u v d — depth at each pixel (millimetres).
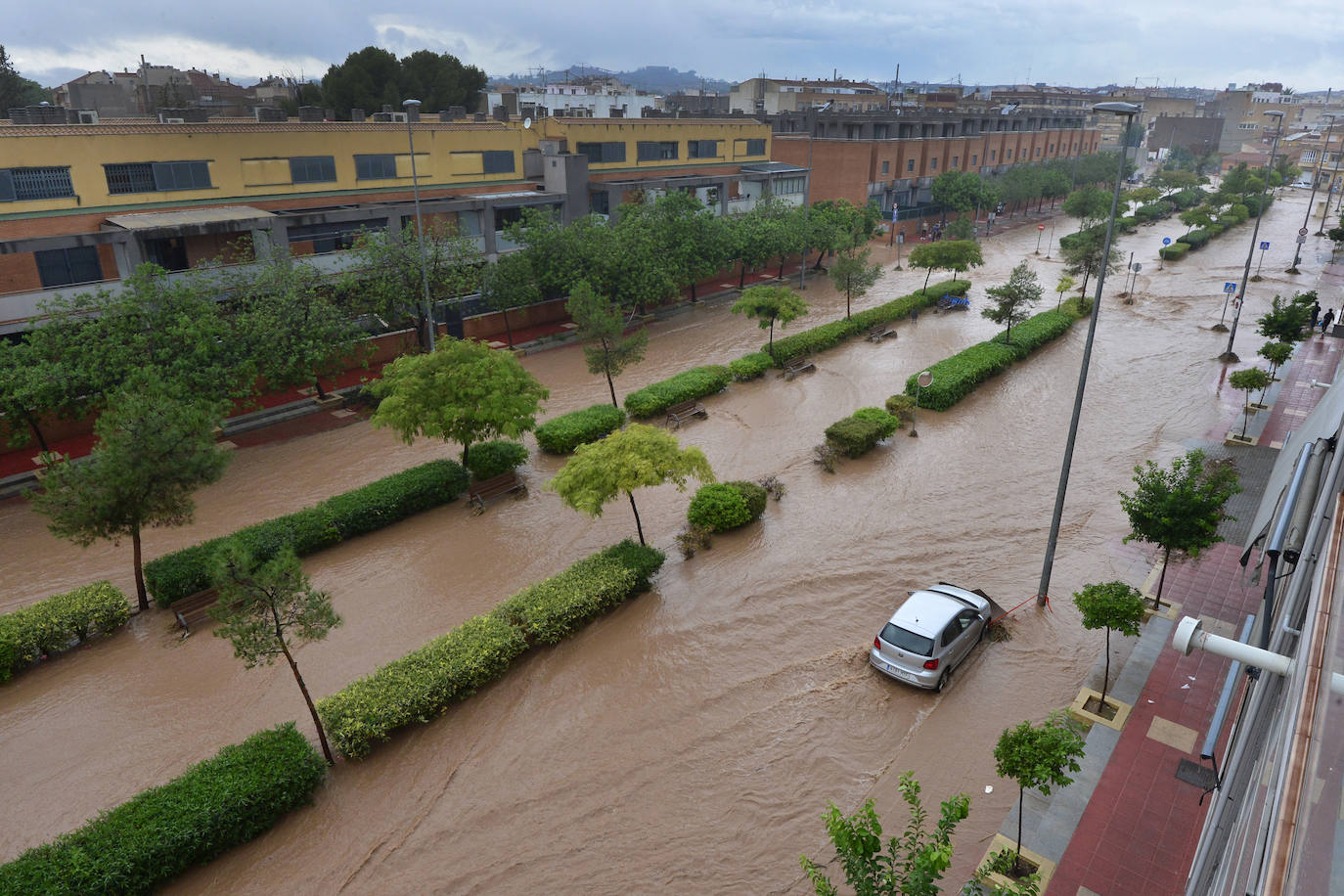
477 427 20906
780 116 74062
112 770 12883
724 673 15016
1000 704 14125
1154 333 38938
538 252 35719
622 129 47781
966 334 39094
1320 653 4055
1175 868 10695
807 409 28578
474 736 13523
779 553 19094
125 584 18188
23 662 15281
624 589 16656
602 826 11797
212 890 10797
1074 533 20047
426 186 39281
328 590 17672
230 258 32500
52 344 22391
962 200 68688
